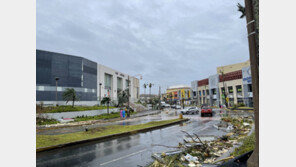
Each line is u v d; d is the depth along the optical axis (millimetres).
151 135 12852
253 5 2662
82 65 44312
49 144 9703
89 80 47312
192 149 7832
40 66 36938
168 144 9578
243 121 16812
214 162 5848
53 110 25812
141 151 8398
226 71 67312
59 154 8359
